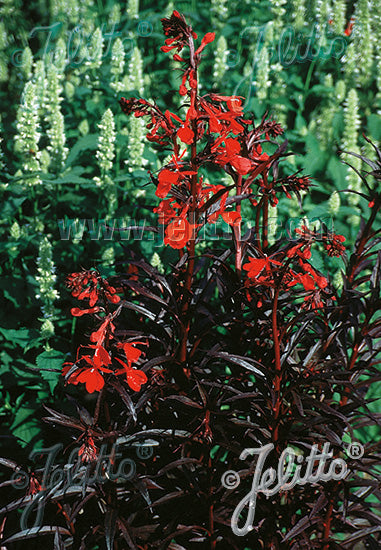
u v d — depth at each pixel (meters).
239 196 0.69
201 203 0.69
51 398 0.91
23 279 1.00
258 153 0.73
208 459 0.70
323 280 0.68
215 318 0.70
